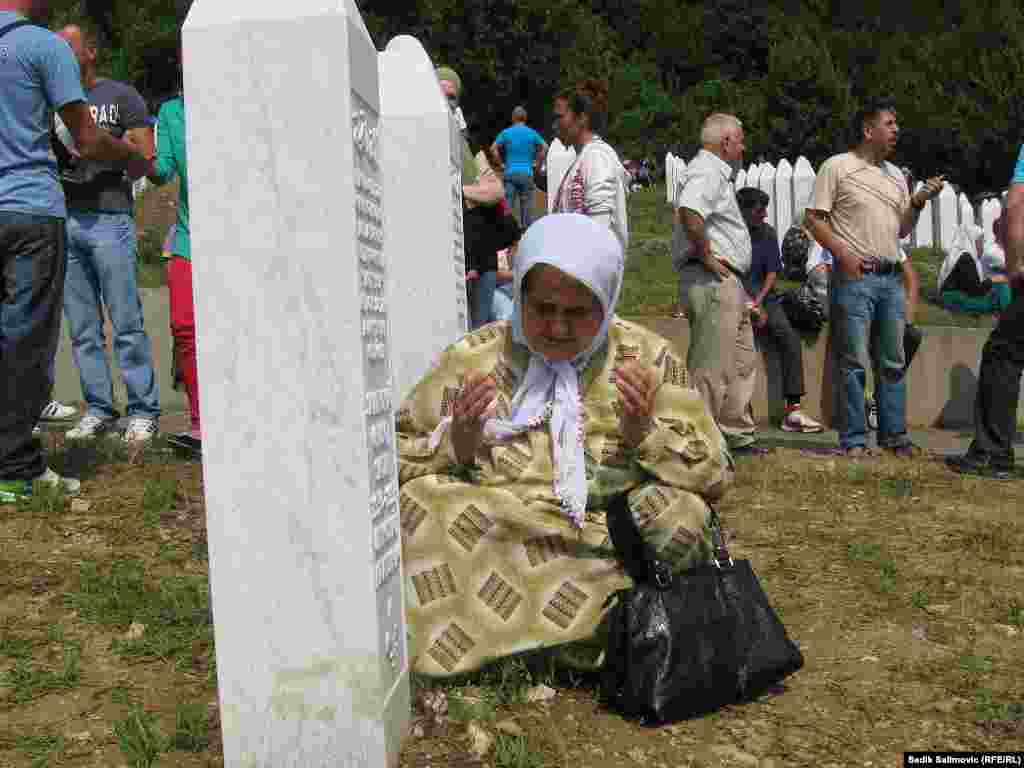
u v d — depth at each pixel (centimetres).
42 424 756
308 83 245
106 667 330
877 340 705
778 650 308
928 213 1736
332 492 251
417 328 525
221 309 250
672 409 324
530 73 4700
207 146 248
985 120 2991
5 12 473
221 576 256
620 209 637
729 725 299
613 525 312
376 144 271
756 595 313
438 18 4622
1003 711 309
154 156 596
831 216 695
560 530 310
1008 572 443
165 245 604
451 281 524
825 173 690
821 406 898
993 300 1152
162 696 312
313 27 244
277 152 246
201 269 250
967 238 1180
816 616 389
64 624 360
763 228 880
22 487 480
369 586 253
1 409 477
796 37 4834
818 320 884
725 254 659
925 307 1194
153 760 273
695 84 7769
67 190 600
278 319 249
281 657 256
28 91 461
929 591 416
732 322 659
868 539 490
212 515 255
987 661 348
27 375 475
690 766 275
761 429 888
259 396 251
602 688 309
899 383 707
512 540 311
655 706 289
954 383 921
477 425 306
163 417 845
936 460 692
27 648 339
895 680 332
